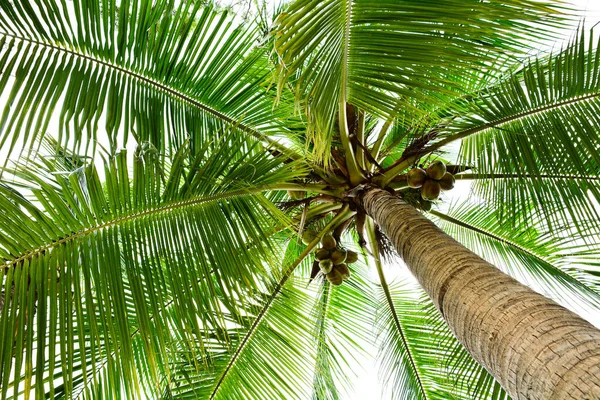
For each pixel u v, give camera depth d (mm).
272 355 3912
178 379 3652
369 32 2324
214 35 3076
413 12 2242
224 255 2846
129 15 2852
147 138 2980
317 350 4508
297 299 4156
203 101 3328
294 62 2174
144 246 2697
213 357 3779
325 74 2322
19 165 2424
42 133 2539
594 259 4203
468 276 2062
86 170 2635
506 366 1616
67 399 2225
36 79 2588
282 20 2096
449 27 2281
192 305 2670
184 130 3240
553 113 3287
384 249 4520
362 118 3984
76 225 2545
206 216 2906
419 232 2639
